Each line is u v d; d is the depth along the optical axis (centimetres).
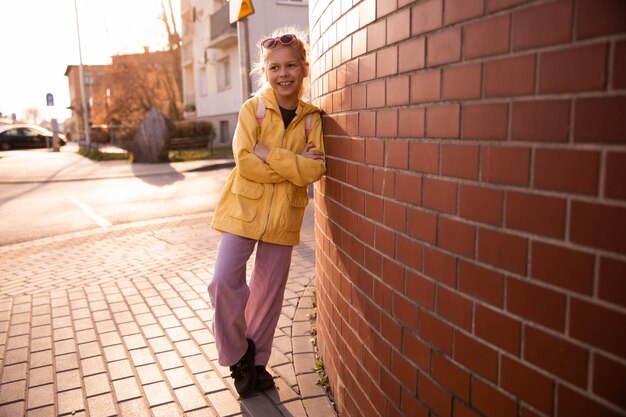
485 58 131
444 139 149
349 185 229
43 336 367
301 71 260
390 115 181
